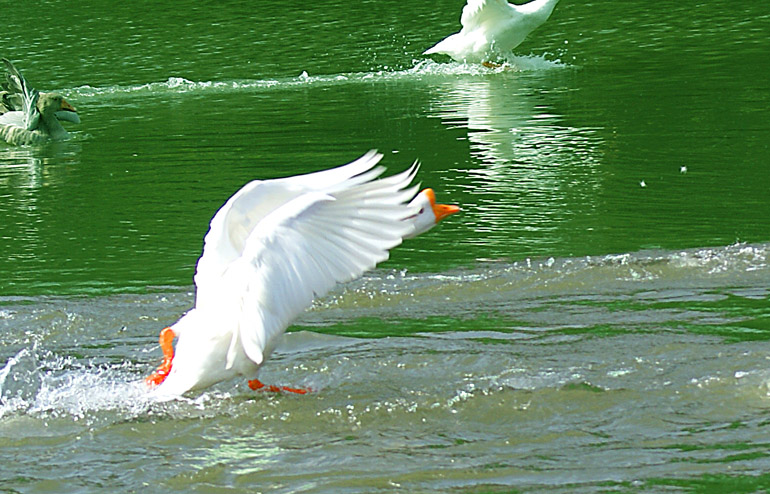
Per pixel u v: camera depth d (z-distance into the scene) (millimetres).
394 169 18297
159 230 14852
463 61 30156
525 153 19188
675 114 21906
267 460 7488
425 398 8484
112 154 20766
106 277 12633
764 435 7477
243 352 8273
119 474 7352
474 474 7117
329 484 7051
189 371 8312
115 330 10656
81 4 41719
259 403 8484
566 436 7668
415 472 7180
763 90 23766
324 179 8219
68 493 7086
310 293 7988
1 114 23547
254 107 25250
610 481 6891
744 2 36406
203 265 8375
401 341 9938
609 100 24062
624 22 34844
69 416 8383
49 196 17438
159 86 28406
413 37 34000
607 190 16141
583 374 8797
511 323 10344
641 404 8141
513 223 14461
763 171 16766
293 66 30562
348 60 31156
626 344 9492
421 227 8883
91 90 28156
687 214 14477
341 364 9336
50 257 13641
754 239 13078
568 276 11828
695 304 10633
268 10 39250
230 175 18266
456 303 11164
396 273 12344
